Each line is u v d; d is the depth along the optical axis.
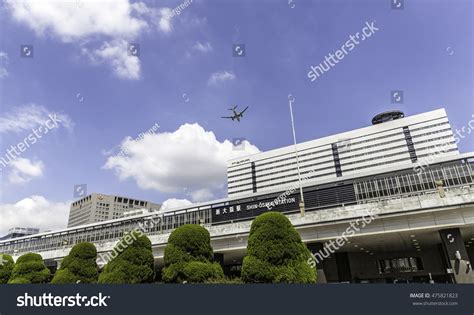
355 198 29.98
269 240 18.45
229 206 36.09
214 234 27.19
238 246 26.62
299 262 18.06
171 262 21.33
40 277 29.55
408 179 28.28
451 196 20.44
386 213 21.94
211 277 20.50
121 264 22.36
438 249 28.80
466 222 20.16
